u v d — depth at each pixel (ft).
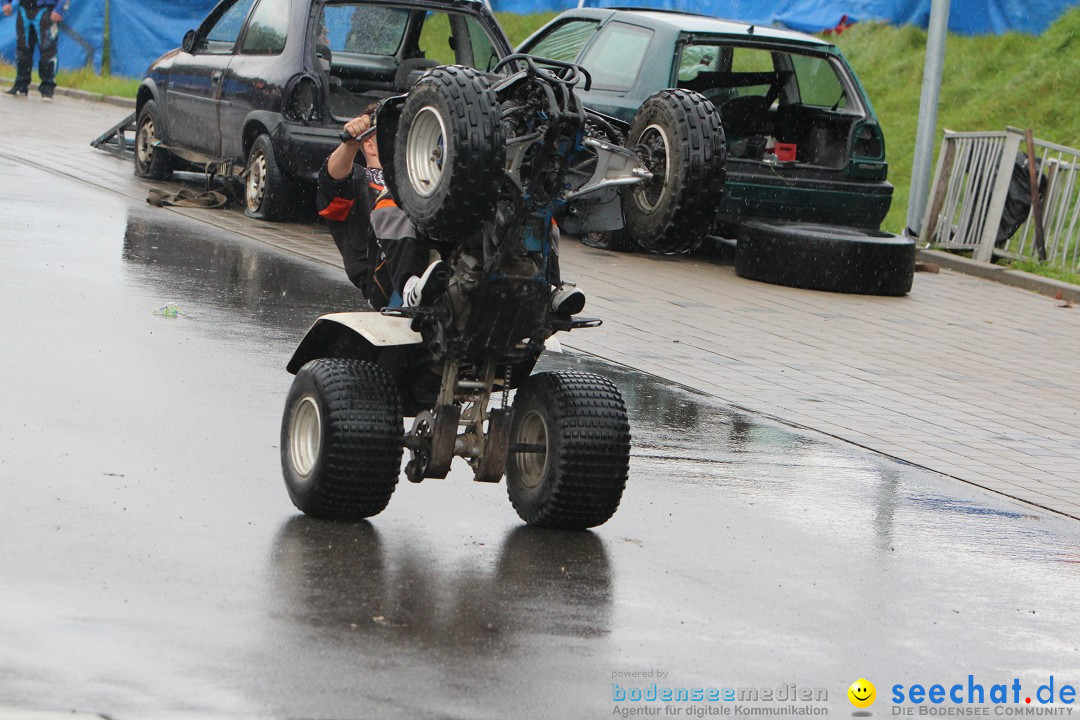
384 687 46.73
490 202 56.39
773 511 71.56
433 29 169.27
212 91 153.58
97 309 100.22
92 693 44.21
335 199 66.80
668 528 67.26
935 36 165.99
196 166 177.17
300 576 56.18
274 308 107.14
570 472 63.31
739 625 55.77
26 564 54.24
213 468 69.10
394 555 59.93
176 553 57.21
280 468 70.38
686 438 83.61
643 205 62.28
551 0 236.84
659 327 114.11
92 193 153.28
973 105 202.28
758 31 148.87
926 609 59.93
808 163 152.87
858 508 73.72
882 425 91.15
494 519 66.59
